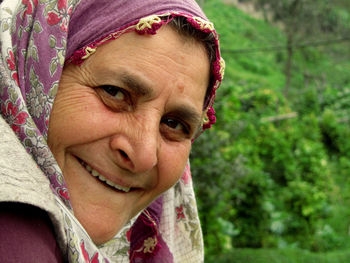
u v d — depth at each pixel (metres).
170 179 1.24
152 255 1.66
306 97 15.76
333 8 23.42
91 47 1.07
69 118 1.07
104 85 1.09
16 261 0.75
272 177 10.00
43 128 1.06
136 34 1.09
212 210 6.41
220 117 8.09
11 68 1.06
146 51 1.10
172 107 1.15
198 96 1.21
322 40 21.67
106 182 1.13
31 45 1.08
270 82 23.12
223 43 23.02
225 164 6.54
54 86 1.06
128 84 1.08
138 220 1.67
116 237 1.53
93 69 1.09
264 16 28.89
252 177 8.02
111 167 1.11
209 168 6.23
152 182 1.22
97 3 1.10
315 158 10.25
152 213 1.65
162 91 1.12
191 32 1.15
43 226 0.85
